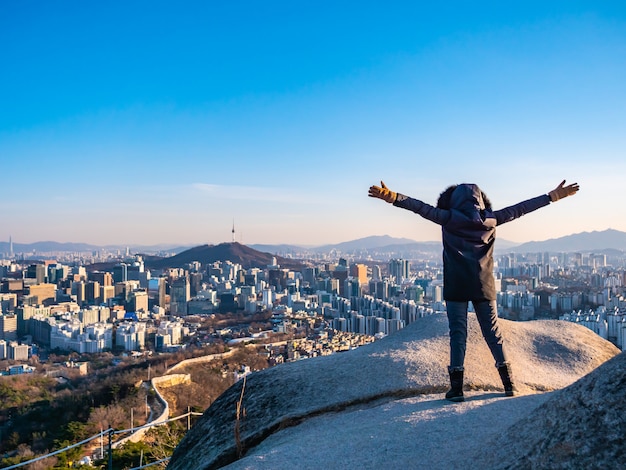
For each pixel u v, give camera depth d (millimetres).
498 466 2883
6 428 41969
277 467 3785
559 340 6395
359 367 5730
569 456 2578
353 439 4074
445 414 4297
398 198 4895
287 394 5520
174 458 5691
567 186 5035
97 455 30953
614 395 2619
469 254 4816
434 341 6207
